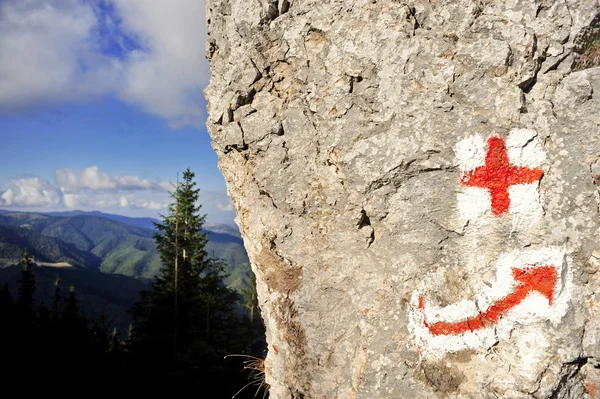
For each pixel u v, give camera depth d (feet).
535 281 6.26
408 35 7.06
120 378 48.47
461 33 6.76
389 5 7.27
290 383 8.27
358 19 7.52
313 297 7.88
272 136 8.44
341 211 7.64
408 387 6.75
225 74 9.17
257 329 70.64
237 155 9.34
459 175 6.71
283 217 8.35
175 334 48.67
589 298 5.99
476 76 6.58
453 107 6.68
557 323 6.05
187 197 56.44
